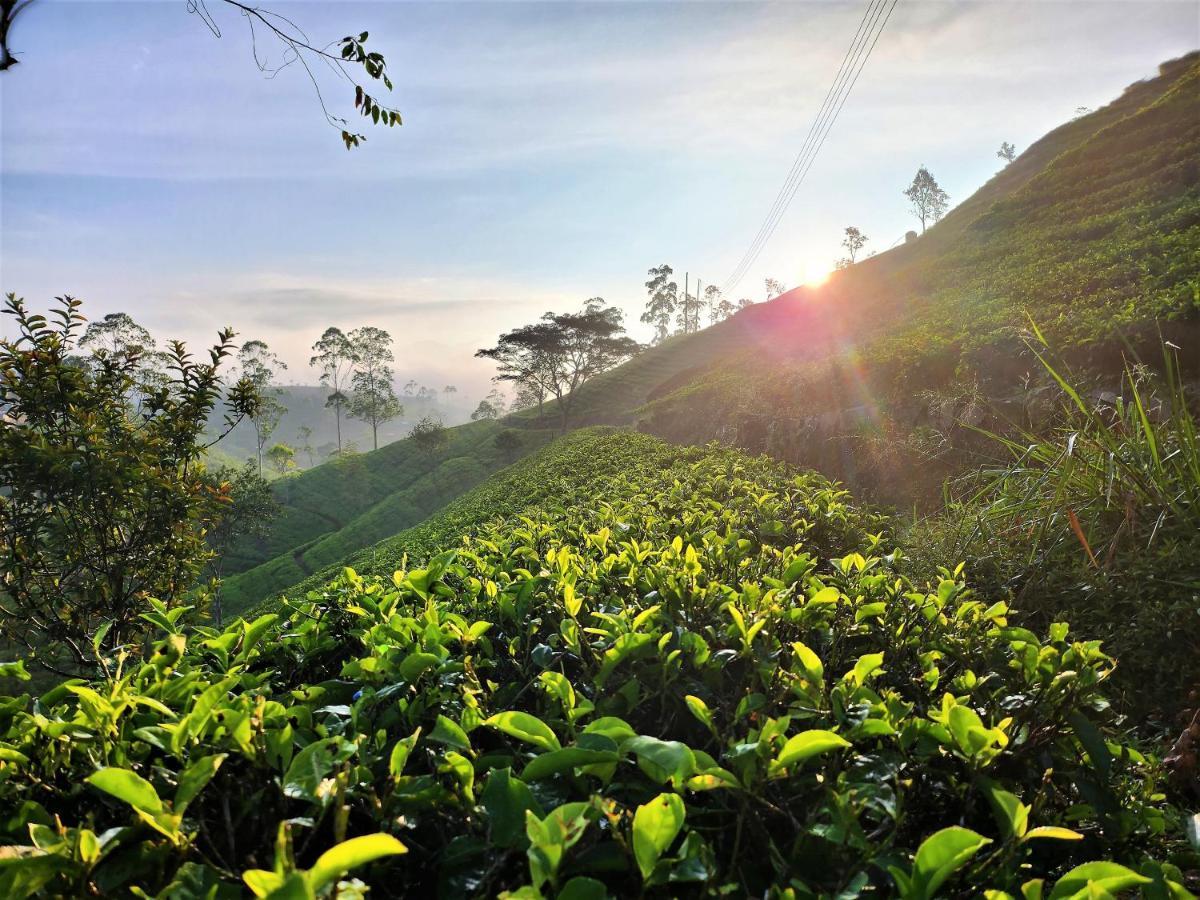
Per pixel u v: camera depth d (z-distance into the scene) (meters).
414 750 1.65
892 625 2.28
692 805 1.43
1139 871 1.38
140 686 1.77
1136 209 17.36
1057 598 3.83
